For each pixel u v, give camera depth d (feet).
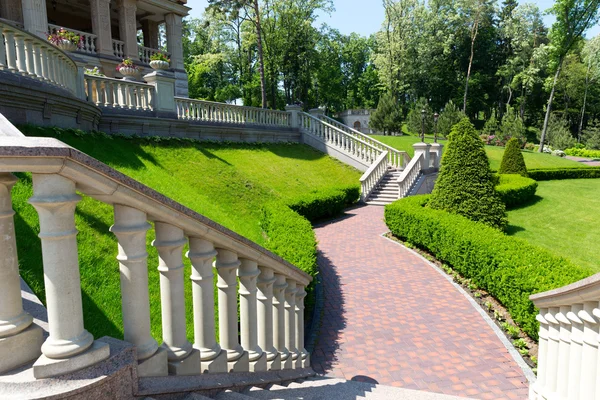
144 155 39.40
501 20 199.93
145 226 6.85
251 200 43.11
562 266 20.07
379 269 30.55
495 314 22.02
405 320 21.56
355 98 247.09
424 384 15.58
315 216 48.16
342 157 70.03
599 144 165.48
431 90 201.57
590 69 178.50
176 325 7.79
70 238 5.78
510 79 193.16
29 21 56.34
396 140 106.73
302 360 14.66
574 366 9.50
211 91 170.71
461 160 40.27
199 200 33.45
